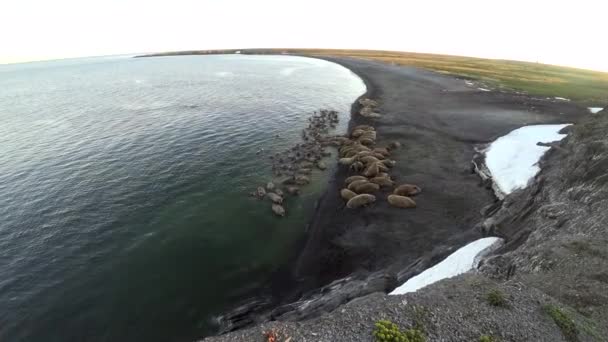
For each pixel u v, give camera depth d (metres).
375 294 13.92
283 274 21.83
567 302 12.48
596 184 19.23
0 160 40.03
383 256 22.36
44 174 36.00
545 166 27.69
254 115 60.78
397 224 25.75
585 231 16.47
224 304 19.41
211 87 94.25
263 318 17.72
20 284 20.69
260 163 39.19
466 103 59.94
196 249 24.19
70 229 26.30
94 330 17.77
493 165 31.73
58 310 18.88
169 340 17.27
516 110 53.12
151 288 20.58
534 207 22.36
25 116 63.28
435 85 79.50
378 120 51.81
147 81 113.12
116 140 46.94
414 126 47.94
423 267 20.06
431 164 35.53
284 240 25.28
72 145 45.12
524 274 14.88
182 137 48.12
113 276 21.48
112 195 31.61
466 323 11.66
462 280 14.12
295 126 54.06
